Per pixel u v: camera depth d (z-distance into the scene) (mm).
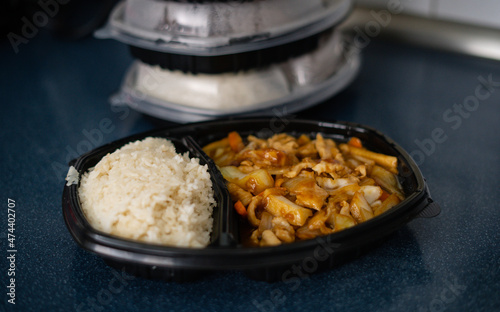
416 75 776
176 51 584
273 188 489
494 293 443
